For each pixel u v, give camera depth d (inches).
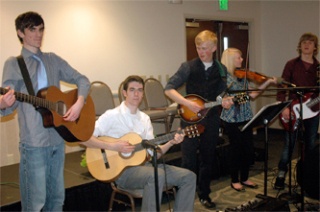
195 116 107.2
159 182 84.8
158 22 204.2
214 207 115.1
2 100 62.9
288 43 242.2
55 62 79.3
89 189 109.9
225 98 106.3
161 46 206.7
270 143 210.7
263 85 127.6
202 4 223.8
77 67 173.2
